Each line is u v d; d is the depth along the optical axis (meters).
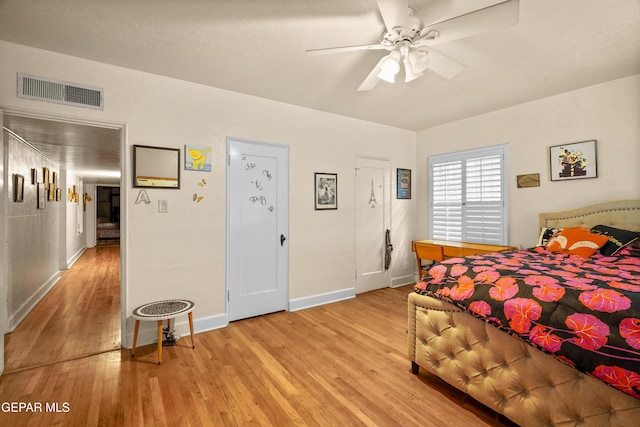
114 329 3.01
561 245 2.77
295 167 3.60
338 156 3.96
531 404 1.51
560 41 2.22
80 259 7.00
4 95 2.14
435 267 2.18
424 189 4.71
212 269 3.03
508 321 1.58
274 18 1.91
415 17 1.73
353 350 2.57
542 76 2.82
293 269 3.61
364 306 3.73
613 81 2.92
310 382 2.10
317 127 3.77
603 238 2.59
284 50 2.30
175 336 2.77
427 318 2.06
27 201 3.58
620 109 2.89
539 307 1.50
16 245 3.18
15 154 3.21
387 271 4.57
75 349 2.58
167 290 2.79
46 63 2.29
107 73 2.52
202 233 2.97
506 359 1.62
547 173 3.37
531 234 3.51
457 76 2.81
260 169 3.36
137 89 2.64
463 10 1.86
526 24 2.01
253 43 2.21
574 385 1.37
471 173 4.07
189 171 2.90
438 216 4.50
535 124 3.46
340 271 4.00
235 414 1.77
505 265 2.09
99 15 1.87
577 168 3.13
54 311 3.54
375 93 3.21
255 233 3.34
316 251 3.79
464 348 1.83
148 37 2.12
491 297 1.71
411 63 2.00
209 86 2.99
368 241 4.34
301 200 3.65
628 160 2.85
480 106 3.64
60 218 5.84
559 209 3.29
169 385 2.05
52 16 1.88
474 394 1.77
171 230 2.81
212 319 3.02
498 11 1.52
